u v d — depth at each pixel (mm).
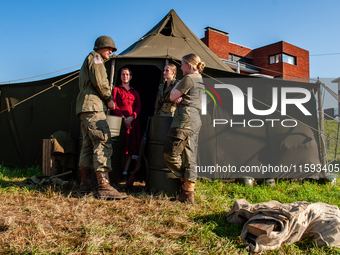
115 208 2840
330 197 3871
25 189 3432
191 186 3215
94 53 3396
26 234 2141
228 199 3545
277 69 22453
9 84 5797
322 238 2221
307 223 2242
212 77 4875
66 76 5180
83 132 3455
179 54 5312
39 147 5414
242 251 2064
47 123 5375
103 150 3254
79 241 2070
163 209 2879
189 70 3320
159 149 3551
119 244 2047
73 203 2938
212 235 2309
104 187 3178
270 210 2281
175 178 3506
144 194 3500
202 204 3188
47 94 5449
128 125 4172
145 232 2277
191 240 2205
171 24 6367
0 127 5895
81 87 3385
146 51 5227
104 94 3318
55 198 3125
